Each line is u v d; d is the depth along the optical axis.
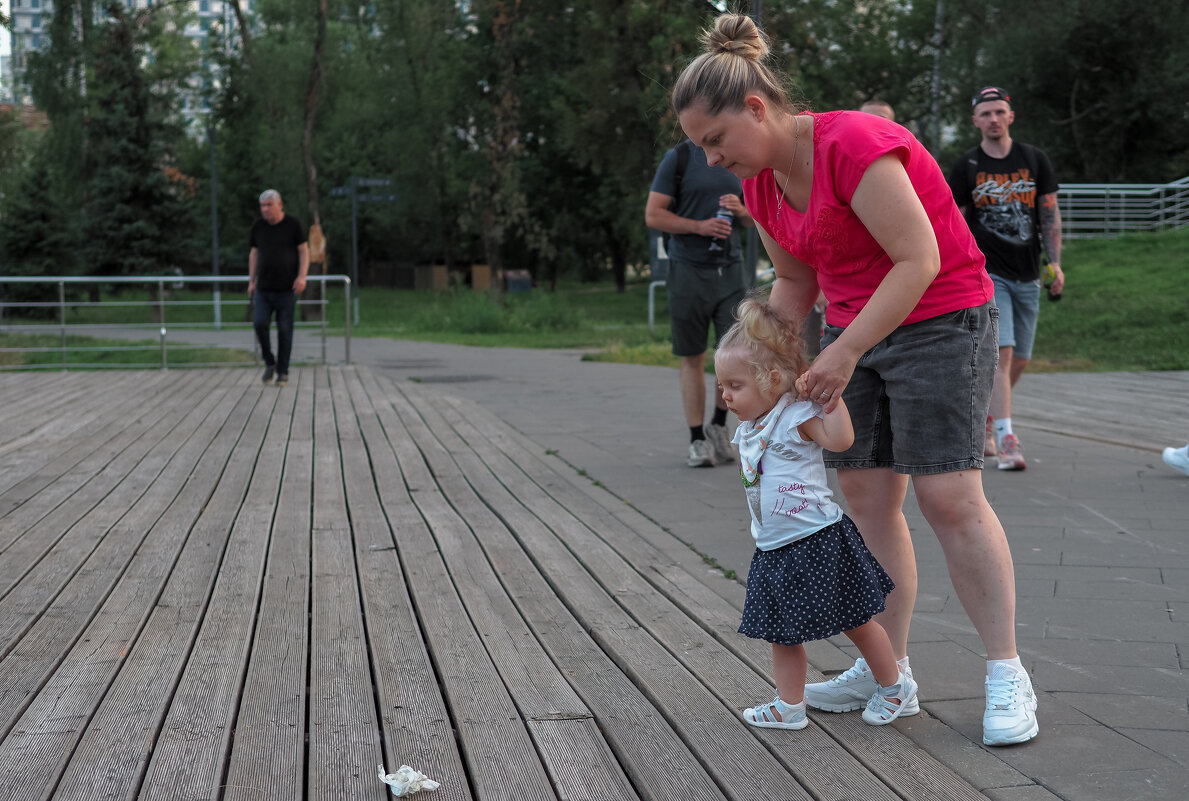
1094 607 3.78
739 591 3.99
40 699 2.90
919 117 39.22
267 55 41.88
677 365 15.26
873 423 2.88
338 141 57.78
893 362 2.76
